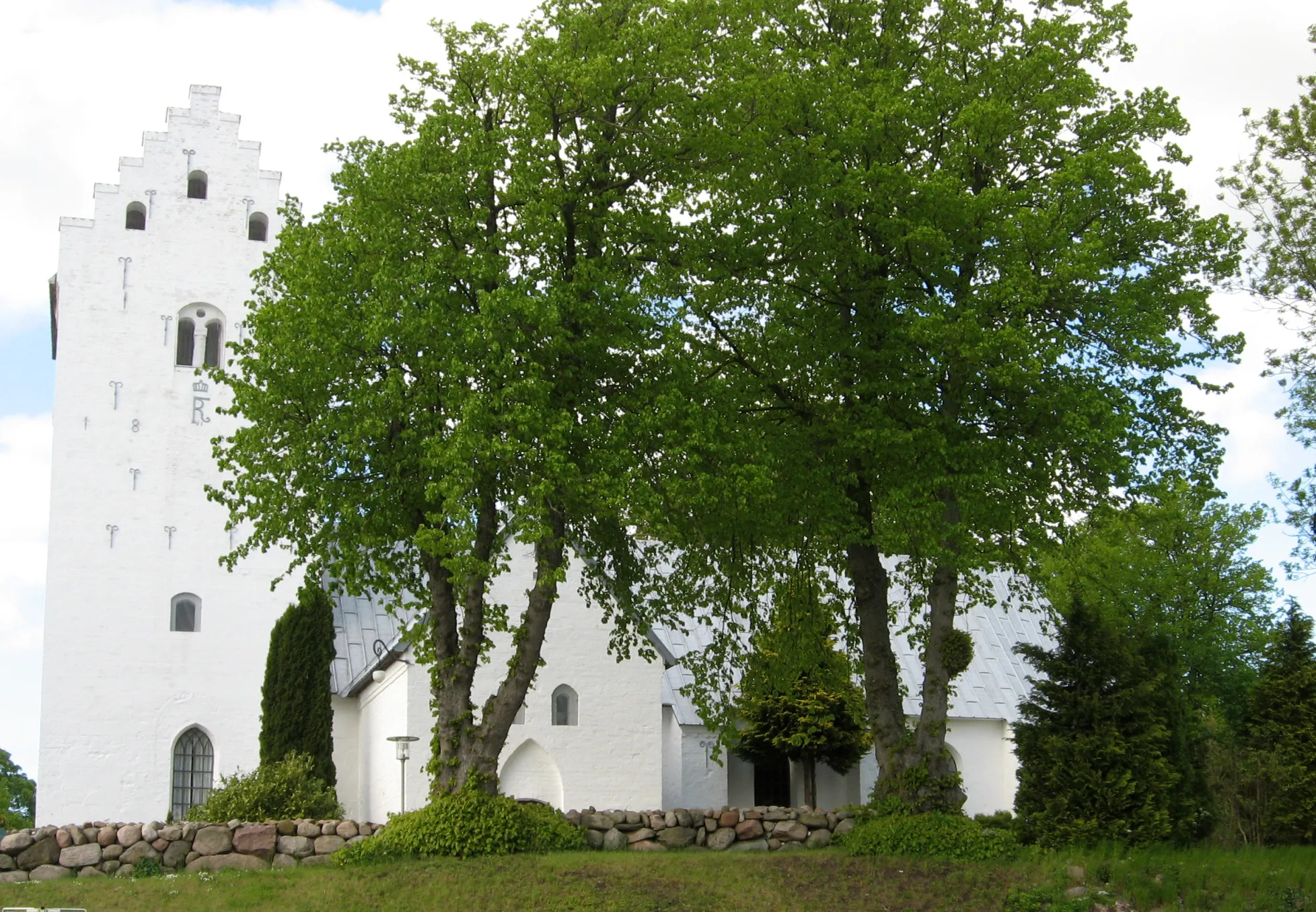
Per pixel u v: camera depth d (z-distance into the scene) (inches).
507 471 887.1
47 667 1444.4
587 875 869.8
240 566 1517.0
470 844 896.9
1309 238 1173.1
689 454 896.9
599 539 1017.5
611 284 916.6
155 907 803.4
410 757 1322.6
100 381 1514.5
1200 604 1772.9
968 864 907.4
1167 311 1008.2
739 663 1100.5
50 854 885.8
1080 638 1021.2
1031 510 1005.8
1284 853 986.7
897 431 947.3
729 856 944.9
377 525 909.8
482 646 1125.7
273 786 1246.9
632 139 971.9
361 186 917.2
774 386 1051.3
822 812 1031.6
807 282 1037.8
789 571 1119.6
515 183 903.7
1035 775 1007.0
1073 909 830.5
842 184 975.0
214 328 1574.8
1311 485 1248.2
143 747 1454.2
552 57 918.4
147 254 1553.9
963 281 1008.2
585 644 1412.4
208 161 1593.3
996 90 1028.5
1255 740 1178.6
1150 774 976.9
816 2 1088.2
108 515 1489.9
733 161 994.7
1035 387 951.6
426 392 895.7
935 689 1003.3
